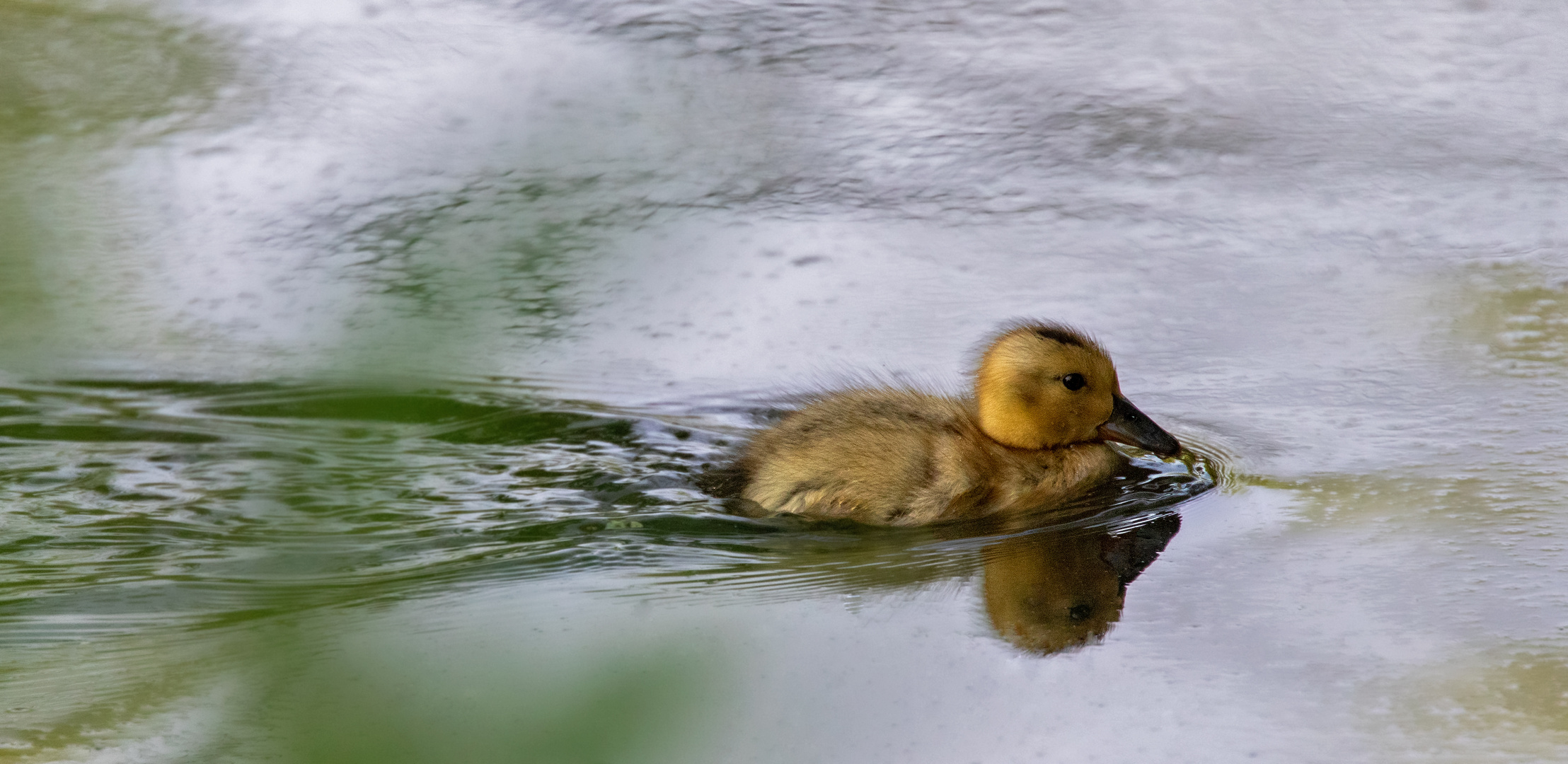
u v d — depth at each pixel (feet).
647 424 41.37
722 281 51.34
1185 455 39.42
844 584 32.27
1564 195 57.82
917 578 32.71
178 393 42.63
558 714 14.48
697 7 73.51
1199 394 43.21
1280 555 32.99
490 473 37.78
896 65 69.41
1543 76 68.23
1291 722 25.82
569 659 16.48
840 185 59.11
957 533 35.94
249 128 62.49
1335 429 40.40
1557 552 32.42
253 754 21.24
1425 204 57.36
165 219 55.21
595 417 41.60
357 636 27.66
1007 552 34.32
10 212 29.63
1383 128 64.08
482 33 70.54
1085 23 73.72
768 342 47.32
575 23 71.72
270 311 48.44
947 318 49.08
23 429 39.73
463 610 29.91
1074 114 65.36
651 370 44.96
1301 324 48.01
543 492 37.11
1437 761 24.45
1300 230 55.62
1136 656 28.43
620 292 50.08
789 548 34.78
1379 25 73.41
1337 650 28.40
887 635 29.55
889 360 45.91
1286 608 30.32
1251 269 52.65
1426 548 32.94
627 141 60.64
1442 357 45.01
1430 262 52.65
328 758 15.15
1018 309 49.60
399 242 53.31
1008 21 73.72
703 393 43.62
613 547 34.22
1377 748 24.89
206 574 31.89
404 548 33.55
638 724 14.48
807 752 24.93
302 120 63.00
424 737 15.15
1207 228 56.03
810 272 52.26
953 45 71.41
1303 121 64.69
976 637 29.40
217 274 51.03
